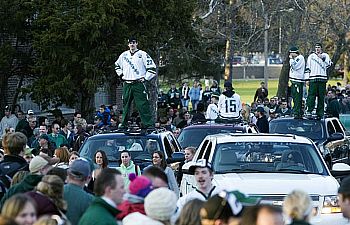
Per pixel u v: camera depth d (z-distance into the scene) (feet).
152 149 109.09
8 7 207.72
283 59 359.46
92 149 109.81
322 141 145.28
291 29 346.13
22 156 79.51
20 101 235.20
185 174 91.71
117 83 211.82
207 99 311.06
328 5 334.24
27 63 217.15
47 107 224.74
